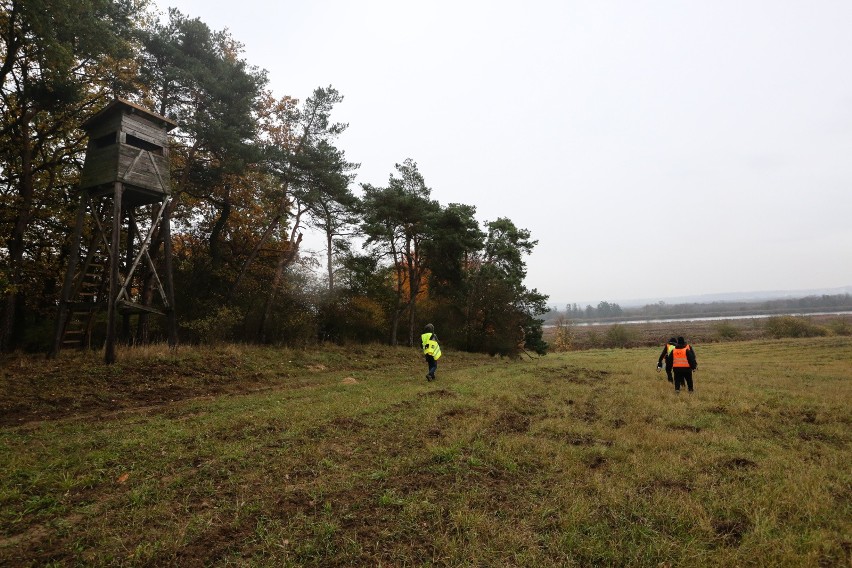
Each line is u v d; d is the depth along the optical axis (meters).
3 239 14.64
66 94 13.41
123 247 18.95
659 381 13.91
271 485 4.93
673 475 5.35
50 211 15.45
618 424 8.00
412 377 14.49
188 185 19.39
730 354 38.03
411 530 3.97
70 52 12.41
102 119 14.12
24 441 6.55
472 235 28.83
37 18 11.63
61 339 12.96
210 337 17.31
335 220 24.77
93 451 6.00
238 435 6.85
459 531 3.92
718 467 5.68
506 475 5.32
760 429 7.81
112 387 10.75
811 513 4.32
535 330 36.38
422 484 4.99
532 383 12.96
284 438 6.65
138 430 7.20
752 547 3.70
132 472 5.25
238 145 17.33
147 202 15.50
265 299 21.70
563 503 4.51
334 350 20.97
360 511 4.33
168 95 18.05
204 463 5.59
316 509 4.35
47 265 16.81
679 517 4.18
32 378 10.42
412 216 26.89
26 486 4.84
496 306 31.17
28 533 3.88
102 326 17.30
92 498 4.58
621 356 36.84
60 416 8.51
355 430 7.21
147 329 16.88
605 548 3.69
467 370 17.16
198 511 4.30
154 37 17.03
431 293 32.81
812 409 9.40
